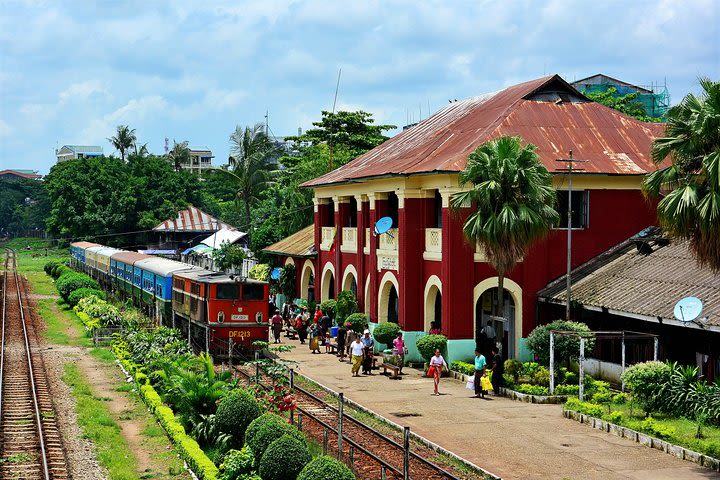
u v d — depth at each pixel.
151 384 26.41
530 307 30.23
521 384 26.05
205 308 33.03
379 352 34.91
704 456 17.97
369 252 36.34
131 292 50.84
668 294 25.11
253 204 74.88
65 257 99.38
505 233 25.52
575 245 30.91
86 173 92.12
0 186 149.88
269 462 15.82
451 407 24.03
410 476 17.02
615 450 19.22
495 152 26.09
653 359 25.08
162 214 85.88
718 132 18.14
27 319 46.00
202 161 167.62
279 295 49.53
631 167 30.70
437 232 30.81
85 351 35.34
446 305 29.58
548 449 19.30
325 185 40.31
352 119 62.22
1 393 24.84
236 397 19.23
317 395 26.06
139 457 19.12
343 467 14.68
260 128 71.56
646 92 71.94
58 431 20.72
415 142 37.31
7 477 16.86
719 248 18.14
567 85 34.28
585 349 25.67
